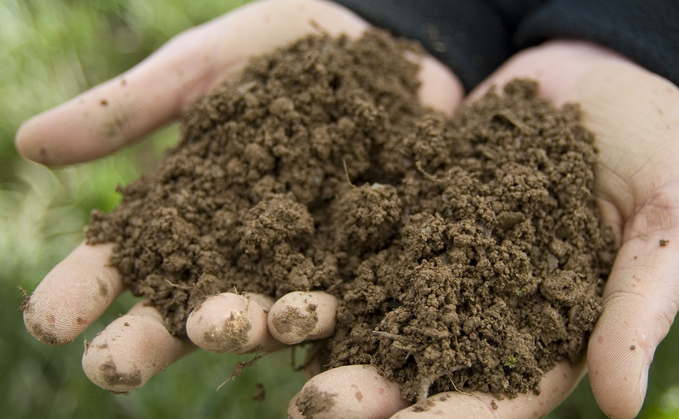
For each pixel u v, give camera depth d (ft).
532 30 1.61
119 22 2.34
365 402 1.29
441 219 1.36
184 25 2.35
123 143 1.54
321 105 1.46
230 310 1.29
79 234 1.85
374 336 1.33
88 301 1.35
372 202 1.39
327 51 1.50
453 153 1.44
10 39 2.09
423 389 1.29
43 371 1.67
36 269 1.73
